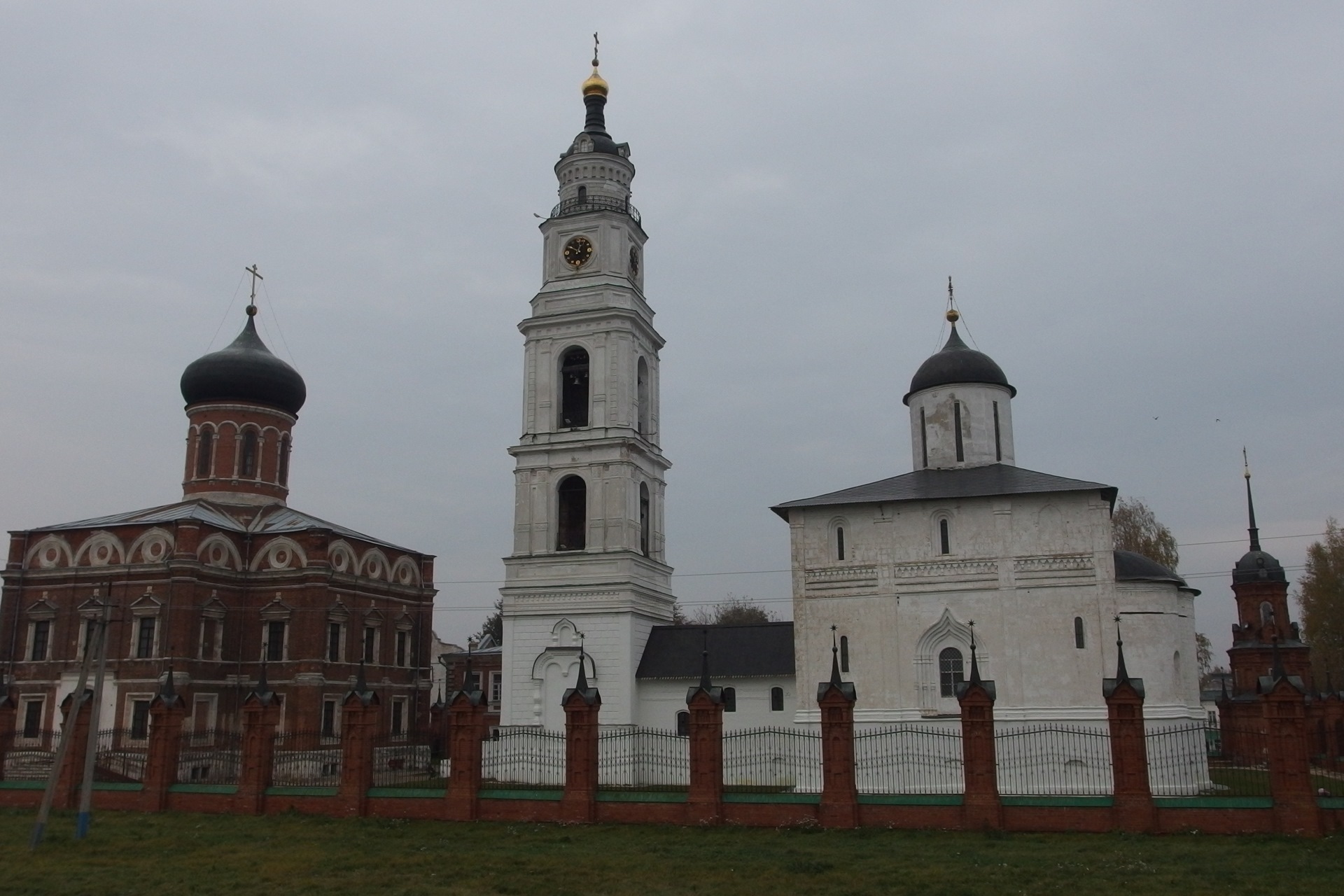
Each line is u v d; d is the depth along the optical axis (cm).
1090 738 4419
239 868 2953
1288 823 3175
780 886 2589
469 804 3900
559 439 6094
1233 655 7850
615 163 6625
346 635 7081
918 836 3322
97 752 5547
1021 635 4597
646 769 5591
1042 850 3019
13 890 2680
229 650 6806
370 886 2678
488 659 10238
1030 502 4709
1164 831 3278
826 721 3588
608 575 5816
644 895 2520
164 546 6638
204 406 7681
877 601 4788
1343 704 6138
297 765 6169
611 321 6181
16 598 6844
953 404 5512
